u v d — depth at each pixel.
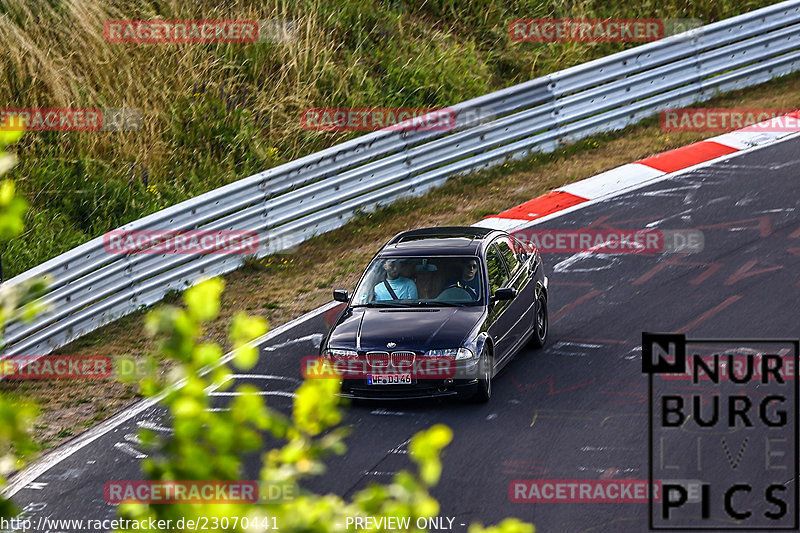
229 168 66.81
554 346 40.09
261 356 41.56
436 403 35.22
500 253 40.03
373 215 59.81
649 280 45.81
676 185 57.72
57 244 57.34
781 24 72.94
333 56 76.81
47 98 66.00
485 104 63.66
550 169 63.22
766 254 46.94
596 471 28.44
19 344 42.84
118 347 44.88
